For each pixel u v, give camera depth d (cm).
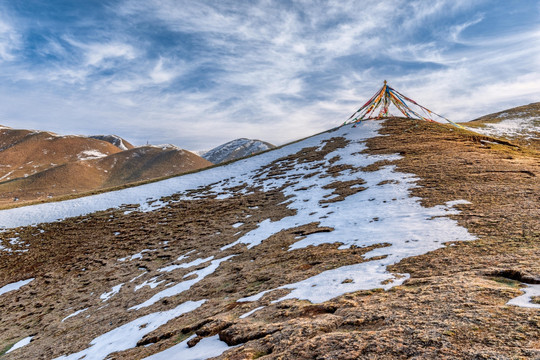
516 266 801
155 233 3656
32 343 1709
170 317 1239
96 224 4575
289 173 4775
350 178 3419
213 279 1641
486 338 455
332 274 1098
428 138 4616
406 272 952
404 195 2275
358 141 5322
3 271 3450
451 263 952
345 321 625
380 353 465
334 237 1731
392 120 6325
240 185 5075
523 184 2052
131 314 1547
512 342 431
